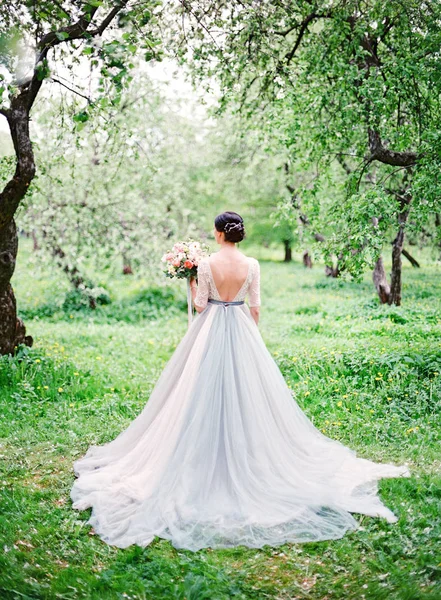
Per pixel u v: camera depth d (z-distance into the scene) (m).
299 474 4.27
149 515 3.84
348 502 4.03
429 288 15.34
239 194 23.77
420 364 6.70
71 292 14.34
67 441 5.37
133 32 4.71
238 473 4.05
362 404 6.01
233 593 3.10
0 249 7.18
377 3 6.85
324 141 7.64
